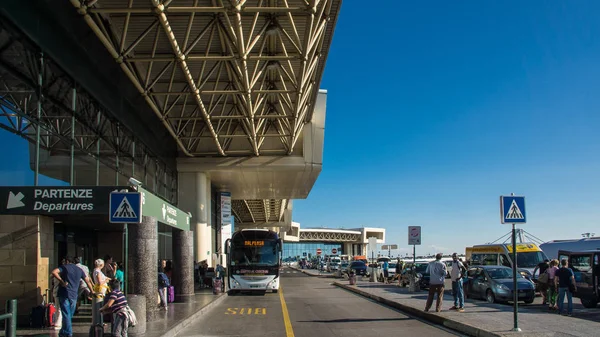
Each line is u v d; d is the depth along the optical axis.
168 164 31.97
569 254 19.31
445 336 12.12
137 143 24.69
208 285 30.73
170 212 17.64
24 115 13.75
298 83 20.00
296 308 19.44
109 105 20.23
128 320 10.19
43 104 14.84
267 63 20.30
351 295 26.09
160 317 15.35
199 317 16.72
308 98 26.34
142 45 19.59
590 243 30.53
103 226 19.66
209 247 36.41
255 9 14.69
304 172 35.31
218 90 22.86
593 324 12.59
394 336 12.20
